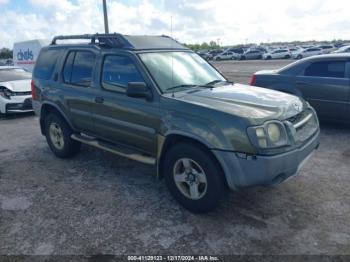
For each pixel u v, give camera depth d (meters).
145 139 3.79
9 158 5.41
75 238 3.07
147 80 3.66
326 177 4.28
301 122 3.39
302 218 3.31
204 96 3.51
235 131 2.95
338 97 6.16
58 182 4.36
